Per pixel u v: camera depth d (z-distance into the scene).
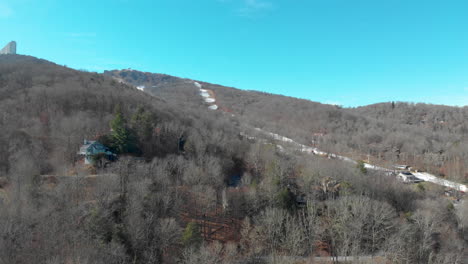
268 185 69.50
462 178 105.88
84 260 39.19
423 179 105.81
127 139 82.88
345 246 55.78
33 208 50.06
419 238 57.38
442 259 53.78
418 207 73.00
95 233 45.84
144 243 48.00
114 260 41.88
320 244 62.44
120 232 47.22
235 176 90.00
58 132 86.12
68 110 101.12
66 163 73.75
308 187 74.25
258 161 91.94
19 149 72.94
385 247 56.59
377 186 80.50
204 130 104.81
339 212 62.50
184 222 60.75
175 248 51.25
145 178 62.09
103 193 55.31
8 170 67.00
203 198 64.44
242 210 66.31
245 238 57.16
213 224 63.06
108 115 98.88
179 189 67.88
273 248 55.59
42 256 41.34
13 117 89.06
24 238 43.34
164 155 86.06
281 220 58.19
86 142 79.88
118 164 67.38
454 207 73.06
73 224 47.16
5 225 42.72
